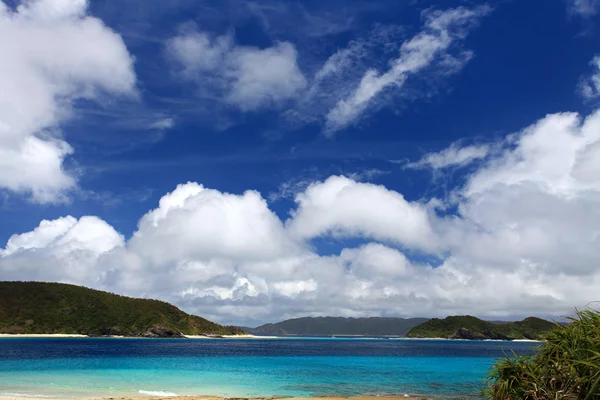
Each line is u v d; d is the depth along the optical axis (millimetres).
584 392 6680
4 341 150375
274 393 30812
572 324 7836
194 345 157500
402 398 27906
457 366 62969
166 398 25812
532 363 8141
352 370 53781
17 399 24969
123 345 138375
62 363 58875
